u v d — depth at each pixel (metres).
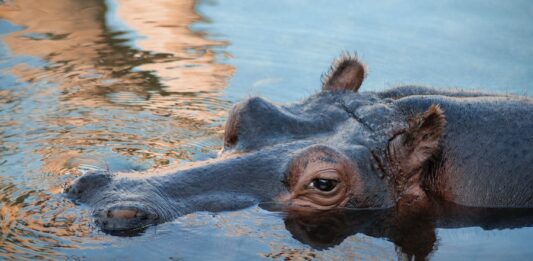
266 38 20.91
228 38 20.97
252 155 10.81
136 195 9.97
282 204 10.49
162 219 9.80
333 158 10.60
